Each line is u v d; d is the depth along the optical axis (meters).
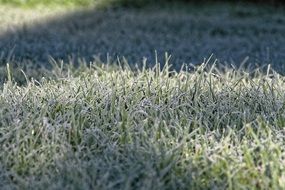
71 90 3.81
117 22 8.68
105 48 6.19
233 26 8.41
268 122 3.26
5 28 7.37
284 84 4.17
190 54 5.97
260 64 5.45
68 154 2.93
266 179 2.66
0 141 3.05
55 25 8.06
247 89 3.87
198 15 9.72
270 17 9.65
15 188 2.71
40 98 3.68
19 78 4.65
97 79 4.18
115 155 2.97
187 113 3.45
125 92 3.76
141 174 2.76
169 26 8.30
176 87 3.86
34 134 3.17
